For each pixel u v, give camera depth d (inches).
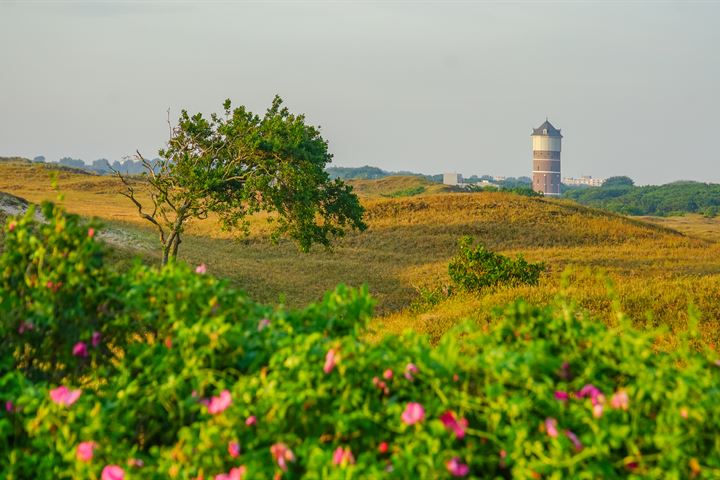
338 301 466.0
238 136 2822.3
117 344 505.7
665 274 3855.8
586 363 408.8
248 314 485.7
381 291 3870.6
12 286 498.9
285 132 2854.3
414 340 421.7
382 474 324.2
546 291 1966.0
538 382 383.6
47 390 433.7
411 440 348.5
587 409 366.3
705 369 413.1
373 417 359.9
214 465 358.6
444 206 6496.1
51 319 472.4
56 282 481.4
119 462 374.6
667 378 385.1
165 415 430.6
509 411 350.6
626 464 349.1
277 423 366.6
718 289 1765.5
